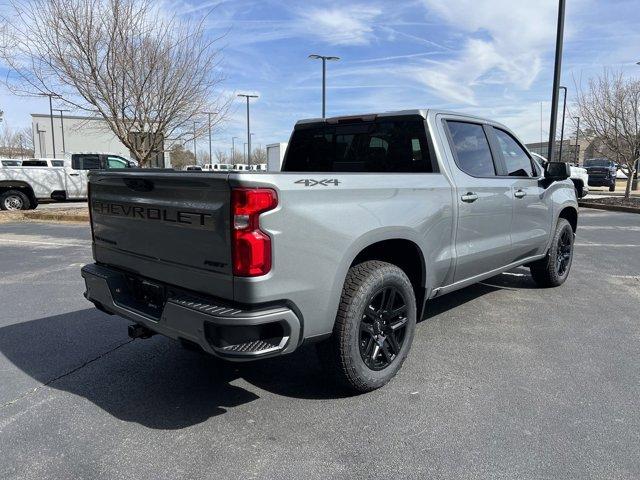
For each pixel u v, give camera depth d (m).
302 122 5.16
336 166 4.93
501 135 5.10
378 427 3.11
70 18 11.05
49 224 13.15
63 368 4.00
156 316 3.25
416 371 3.88
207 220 2.86
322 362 3.38
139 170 3.63
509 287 6.40
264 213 2.73
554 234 5.96
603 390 3.56
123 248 3.59
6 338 4.65
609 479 2.60
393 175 3.64
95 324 5.04
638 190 30.17
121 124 12.03
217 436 3.02
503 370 3.90
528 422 3.14
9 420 3.21
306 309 2.99
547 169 5.45
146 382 3.76
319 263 3.01
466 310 5.41
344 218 3.15
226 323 2.72
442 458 2.79
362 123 4.66
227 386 3.69
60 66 11.38
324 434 3.04
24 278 6.98
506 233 4.96
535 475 2.63
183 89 12.05
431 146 4.16
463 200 4.23
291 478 2.63
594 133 18.69
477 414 3.24
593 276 6.96
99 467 2.72
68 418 3.23
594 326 4.90
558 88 13.71
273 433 3.05
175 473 2.67
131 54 11.40
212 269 2.89
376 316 3.48
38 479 2.62
